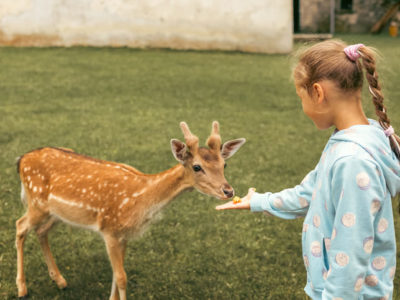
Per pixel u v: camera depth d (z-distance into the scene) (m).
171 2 15.94
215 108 9.62
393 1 23.06
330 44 1.91
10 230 4.51
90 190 3.47
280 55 16.06
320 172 1.94
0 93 9.98
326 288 1.79
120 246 3.46
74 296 3.71
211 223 4.86
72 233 4.58
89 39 16.05
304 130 8.26
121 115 8.80
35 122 8.08
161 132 7.84
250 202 2.36
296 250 4.45
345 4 23.69
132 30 16.08
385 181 1.79
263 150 7.11
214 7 16.05
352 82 1.84
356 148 1.76
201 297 3.75
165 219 4.90
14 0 15.44
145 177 3.40
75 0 15.70
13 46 15.60
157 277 3.99
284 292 3.79
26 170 3.76
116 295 3.54
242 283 3.94
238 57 15.37
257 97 10.66
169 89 11.04
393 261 1.92
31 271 3.99
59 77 11.64
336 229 1.76
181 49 16.30
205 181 3.13
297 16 23.38
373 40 20.06
